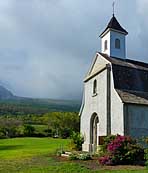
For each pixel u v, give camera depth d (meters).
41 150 26.94
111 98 22.98
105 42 28.11
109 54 27.03
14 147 32.53
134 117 21.11
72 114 74.38
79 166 15.05
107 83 23.55
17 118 95.00
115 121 21.83
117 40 27.77
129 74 24.16
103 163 15.91
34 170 13.92
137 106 21.47
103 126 23.23
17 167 15.14
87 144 26.25
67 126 71.44
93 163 16.39
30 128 68.81
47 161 17.61
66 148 27.30
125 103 21.00
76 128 71.75
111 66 23.78
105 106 23.25
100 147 19.47
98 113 24.62
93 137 25.94
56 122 72.25
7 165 15.98
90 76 27.17
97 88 25.50
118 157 16.09
